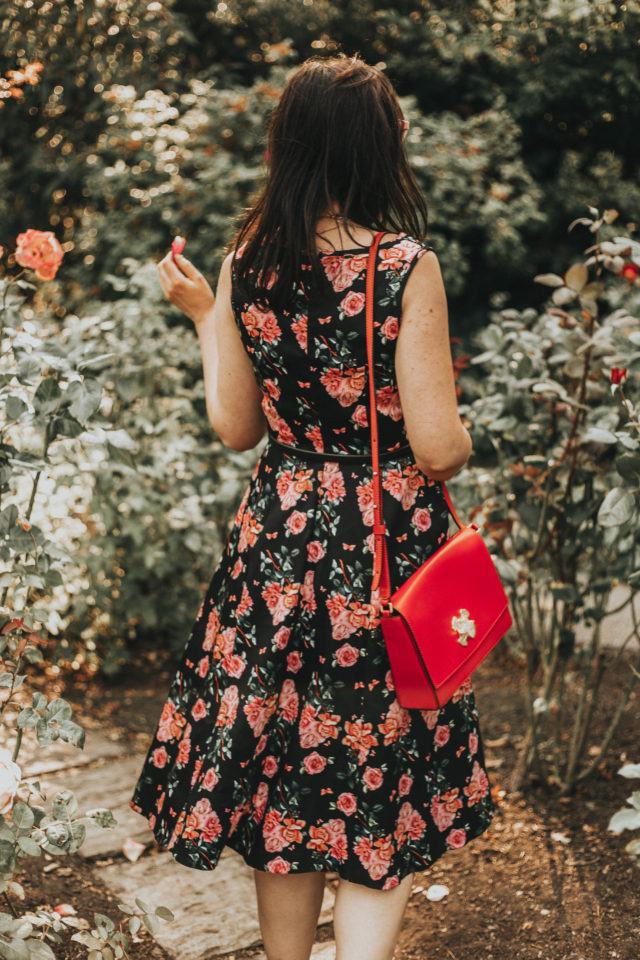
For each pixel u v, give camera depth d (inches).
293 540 61.3
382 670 60.0
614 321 91.1
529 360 95.4
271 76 257.9
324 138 57.5
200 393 150.4
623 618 155.4
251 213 61.8
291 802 61.9
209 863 60.6
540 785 105.4
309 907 65.8
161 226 245.3
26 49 213.0
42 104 258.7
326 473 61.1
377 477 59.6
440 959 78.9
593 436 77.3
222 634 64.1
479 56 320.2
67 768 110.3
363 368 58.1
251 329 61.1
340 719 60.7
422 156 260.8
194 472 140.3
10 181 305.3
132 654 152.6
